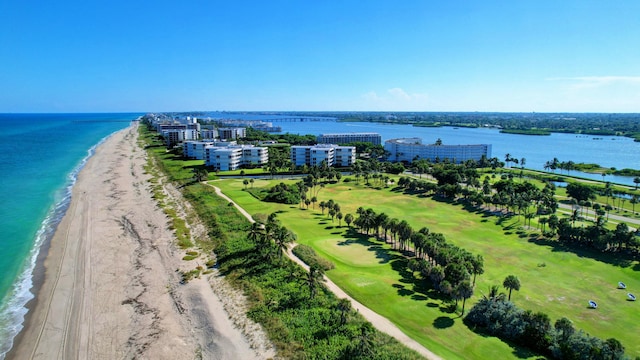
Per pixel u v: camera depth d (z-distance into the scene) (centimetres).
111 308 7388
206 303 7481
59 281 8469
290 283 8006
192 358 6031
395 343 6056
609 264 9581
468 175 19262
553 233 11406
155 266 9144
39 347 6312
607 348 5416
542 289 8300
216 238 10694
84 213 13312
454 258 8406
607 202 15962
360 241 10850
